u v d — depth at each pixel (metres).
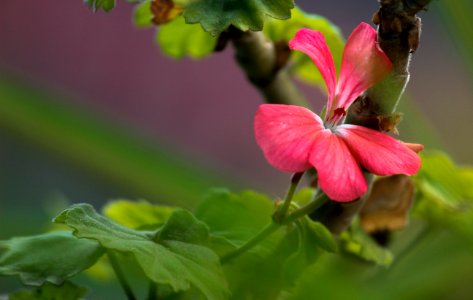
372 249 0.58
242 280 0.53
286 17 0.52
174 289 0.50
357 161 0.50
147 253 0.50
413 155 0.50
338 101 0.51
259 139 0.49
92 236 0.50
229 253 0.52
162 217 0.58
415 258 0.61
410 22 0.50
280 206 0.52
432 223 0.61
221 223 0.56
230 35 0.58
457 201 0.61
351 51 0.51
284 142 0.49
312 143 0.49
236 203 0.56
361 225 0.58
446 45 1.30
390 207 0.58
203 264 0.51
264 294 0.53
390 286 0.59
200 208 0.56
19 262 0.52
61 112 0.86
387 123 0.51
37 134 0.87
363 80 0.51
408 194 0.58
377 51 0.51
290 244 0.53
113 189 1.22
